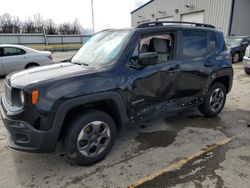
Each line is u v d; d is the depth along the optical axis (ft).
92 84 8.45
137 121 10.16
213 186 7.84
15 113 7.82
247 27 58.85
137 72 9.68
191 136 11.62
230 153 9.94
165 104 11.14
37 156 9.93
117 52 9.65
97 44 11.28
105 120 9.09
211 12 58.08
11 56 27.30
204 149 10.30
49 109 7.70
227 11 53.98
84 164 9.09
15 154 10.11
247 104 16.74
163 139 11.33
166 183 8.05
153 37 10.50
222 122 13.41
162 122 13.44
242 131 12.17
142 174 8.59
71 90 8.01
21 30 137.80
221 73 13.48
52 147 8.09
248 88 21.35
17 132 7.92
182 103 11.96
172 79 11.01
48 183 8.18
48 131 7.83
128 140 11.26
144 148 10.46
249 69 26.55
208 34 13.01
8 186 8.05
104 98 8.71
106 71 8.96
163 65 10.62
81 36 99.96
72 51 89.51
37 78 8.37
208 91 13.16
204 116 14.29
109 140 9.44
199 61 12.21
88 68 9.25
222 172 8.59
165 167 9.00
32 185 8.10
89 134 8.82
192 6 63.10
